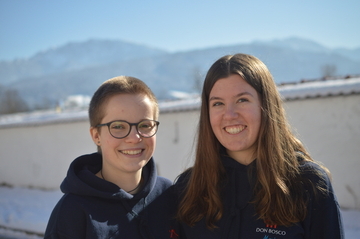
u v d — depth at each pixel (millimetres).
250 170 1920
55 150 10539
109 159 1829
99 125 1827
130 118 1792
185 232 2002
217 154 2021
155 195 2012
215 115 1910
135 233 1775
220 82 1889
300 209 1760
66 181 1810
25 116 14219
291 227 1753
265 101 1891
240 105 1863
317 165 1845
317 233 1750
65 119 10125
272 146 1859
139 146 1824
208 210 1929
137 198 1872
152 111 1874
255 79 1875
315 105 6629
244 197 1888
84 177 1836
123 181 1882
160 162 8477
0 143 11758
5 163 11656
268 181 1819
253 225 1812
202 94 2045
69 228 1671
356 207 6305
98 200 1772
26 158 11164
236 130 1875
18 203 9078
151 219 1900
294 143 1983
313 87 6594
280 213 1759
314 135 6633
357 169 6305
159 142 8484
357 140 6305
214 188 1947
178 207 2055
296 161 1866
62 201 1748
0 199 9672
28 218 7527
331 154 6500
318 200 1745
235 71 1861
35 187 10938
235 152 2002
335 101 6480
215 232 1883
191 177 2066
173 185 2215
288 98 6719
